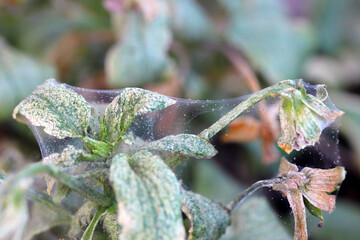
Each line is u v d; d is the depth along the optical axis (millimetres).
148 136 245
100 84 423
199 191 342
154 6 372
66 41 435
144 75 383
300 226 224
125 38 378
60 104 219
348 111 427
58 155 211
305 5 580
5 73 376
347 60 536
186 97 406
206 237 234
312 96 218
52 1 460
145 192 189
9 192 176
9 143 358
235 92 432
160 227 186
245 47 447
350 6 582
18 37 438
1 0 435
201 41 444
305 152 242
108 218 217
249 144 387
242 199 243
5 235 173
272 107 258
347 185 399
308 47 475
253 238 271
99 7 452
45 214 242
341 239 356
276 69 439
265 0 485
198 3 474
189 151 214
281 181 228
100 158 211
